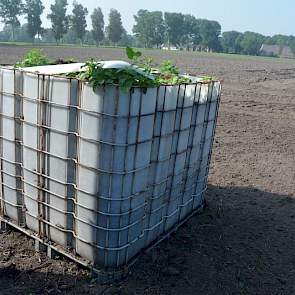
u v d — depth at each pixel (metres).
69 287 3.67
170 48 119.94
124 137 3.37
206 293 3.80
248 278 4.12
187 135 4.38
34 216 4.13
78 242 3.86
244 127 11.32
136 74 3.38
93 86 3.25
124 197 3.57
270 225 5.38
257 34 136.12
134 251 4.03
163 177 4.11
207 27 113.62
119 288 3.69
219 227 5.14
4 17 93.62
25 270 3.88
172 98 3.86
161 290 3.73
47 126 3.68
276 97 18.00
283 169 7.89
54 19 88.44
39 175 3.90
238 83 23.25
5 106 4.00
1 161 4.26
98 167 3.46
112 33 103.06
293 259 4.58
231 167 7.72
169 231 4.63
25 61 4.64
